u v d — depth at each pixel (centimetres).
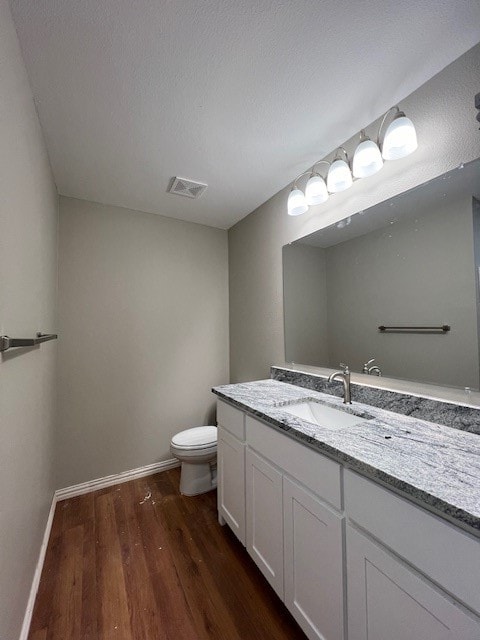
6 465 90
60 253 216
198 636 115
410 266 131
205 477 217
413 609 71
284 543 118
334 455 93
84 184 204
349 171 149
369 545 82
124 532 174
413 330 130
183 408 262
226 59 112
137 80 121
